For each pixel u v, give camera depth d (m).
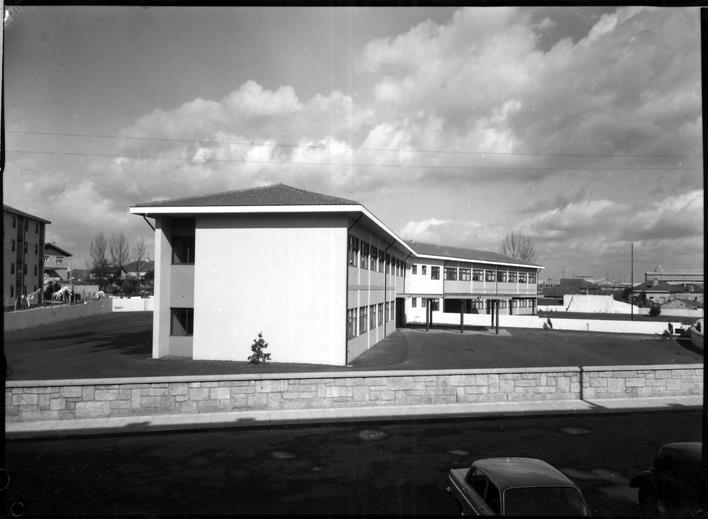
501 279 56.84
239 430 11.53
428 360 24.00
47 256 73.25
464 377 13.89
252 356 21.34
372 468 8.90
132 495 7.56
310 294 21.94
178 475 8.54
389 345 30.30
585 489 7.90
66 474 8.62
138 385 12.48
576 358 25.55
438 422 12.30
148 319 46.53
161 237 23.03
